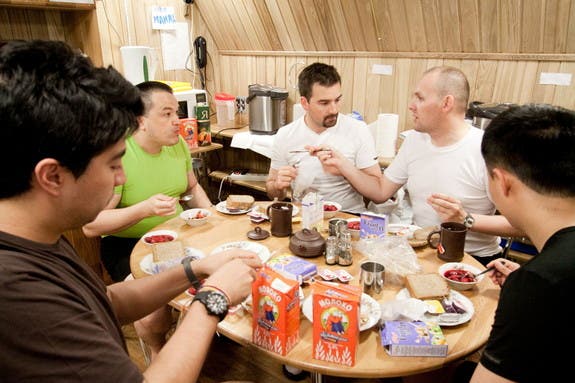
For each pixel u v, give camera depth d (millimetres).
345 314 892
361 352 965
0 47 592
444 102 1693
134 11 3092
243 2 3064
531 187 785
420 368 921
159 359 757
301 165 2217
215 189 3934
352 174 2033
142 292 1034
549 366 700
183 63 3531
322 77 2051
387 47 2695
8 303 565
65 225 683
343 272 1289
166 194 2076
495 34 2252
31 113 557
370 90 2885
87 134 599
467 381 1175
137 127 723
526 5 2051
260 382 1877
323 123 2162
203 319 832
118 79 670
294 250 1417
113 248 2010
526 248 2252
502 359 739
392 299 1170
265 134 3088
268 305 938
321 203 1624
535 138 771
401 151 1991
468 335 1021
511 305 741
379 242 1407
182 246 1436
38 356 584
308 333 1033
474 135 1750
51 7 2404
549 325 691
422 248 1493
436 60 2551
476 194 1753
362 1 2521
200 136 3062
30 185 614
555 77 2197
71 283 694
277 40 3176
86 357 620
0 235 619
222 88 3752
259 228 1582
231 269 932
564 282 689
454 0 2217
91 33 2723
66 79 586
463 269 1310
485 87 2428
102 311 761
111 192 698
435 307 1087
